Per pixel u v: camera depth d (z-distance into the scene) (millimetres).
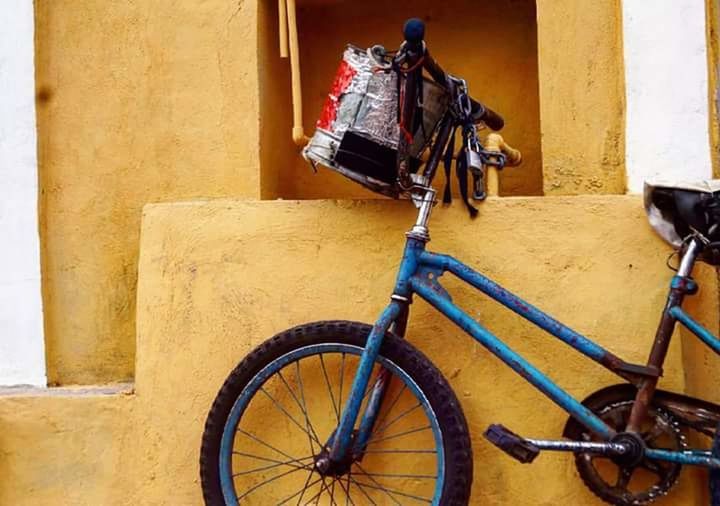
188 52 3287
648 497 2682
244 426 2990
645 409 2619
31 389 3213
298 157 3555
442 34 3521
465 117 2828
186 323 3025
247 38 3230
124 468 3020
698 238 2699
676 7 2928
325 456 2699
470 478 2602
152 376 3027
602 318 2811
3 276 3301
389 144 2727
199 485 2975
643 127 2926
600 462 2779
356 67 2787
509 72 3455
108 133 3344
